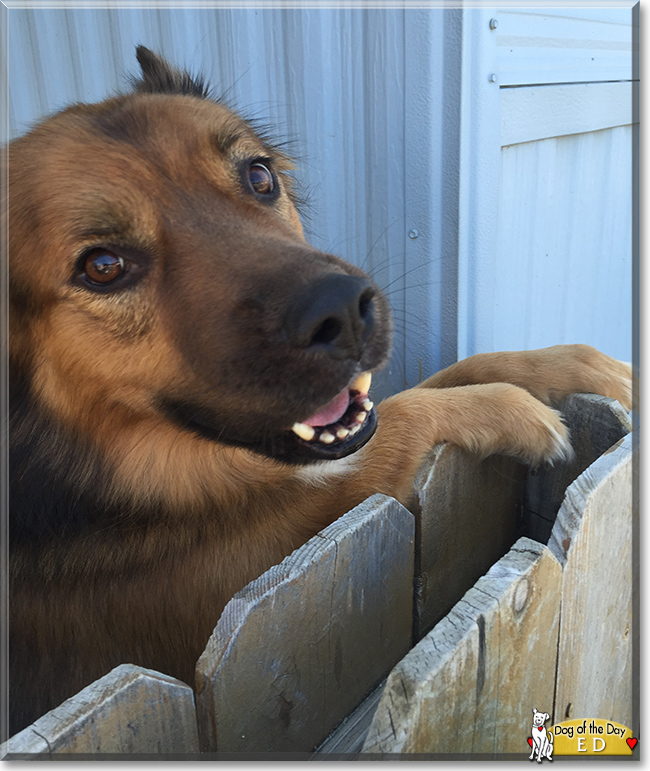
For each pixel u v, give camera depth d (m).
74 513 0.36
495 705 0.21
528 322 0.63
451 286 0.52
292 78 0.56
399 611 0.28
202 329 0.30
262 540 0.39
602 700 0.29
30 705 0.34
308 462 0.32
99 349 0.33
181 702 0.18
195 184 0.33
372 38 0.50
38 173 0.32
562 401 0.40
